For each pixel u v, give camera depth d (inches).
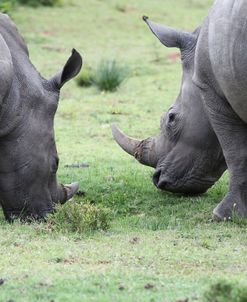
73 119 1207.6
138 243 659.4
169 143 808.3
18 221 729.6
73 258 615.5
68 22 1998.0
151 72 1566.2
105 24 2025.1
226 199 747.4
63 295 535.8
